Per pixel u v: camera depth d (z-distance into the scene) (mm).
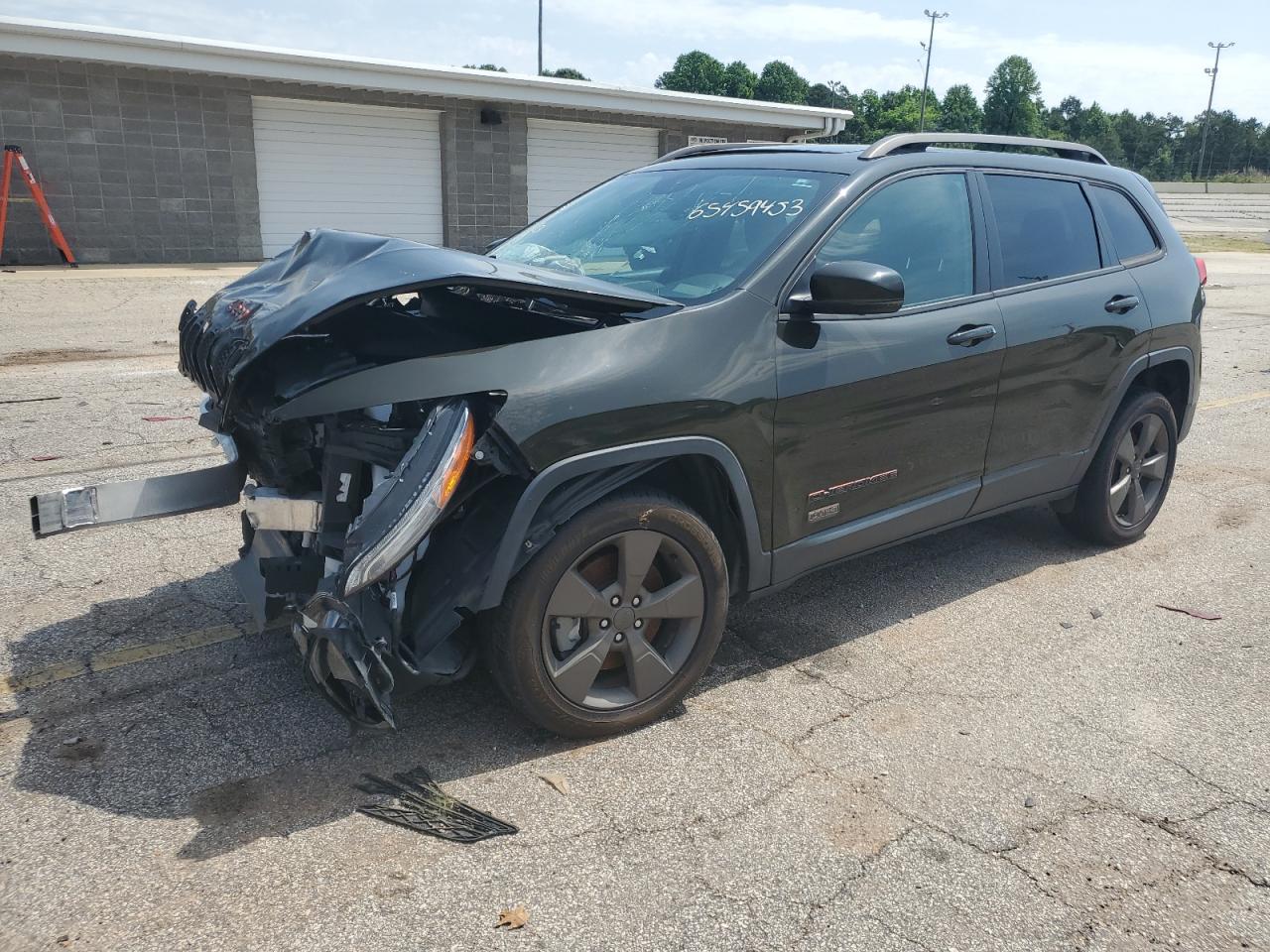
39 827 2756
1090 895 2625
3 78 16359
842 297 3230
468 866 2654
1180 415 5289
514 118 21375
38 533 3262
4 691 3459
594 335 3049
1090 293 4516
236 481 3570
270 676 3596
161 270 17172
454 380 2803
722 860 2715
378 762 3105
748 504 3375
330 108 19531
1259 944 2475
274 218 19406
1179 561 5035
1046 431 4434
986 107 105562
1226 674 3859
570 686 3129
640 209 4125
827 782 3080
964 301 3996
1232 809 3012
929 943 2441
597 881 2615
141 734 3225
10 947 2330
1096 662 3936
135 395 7715
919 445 3877
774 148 4422
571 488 3018
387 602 2832
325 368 2820
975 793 3051
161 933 2389
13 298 13164
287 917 2449
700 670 3422
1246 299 17234
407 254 3031
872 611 4375
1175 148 104812
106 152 17375
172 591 4285
